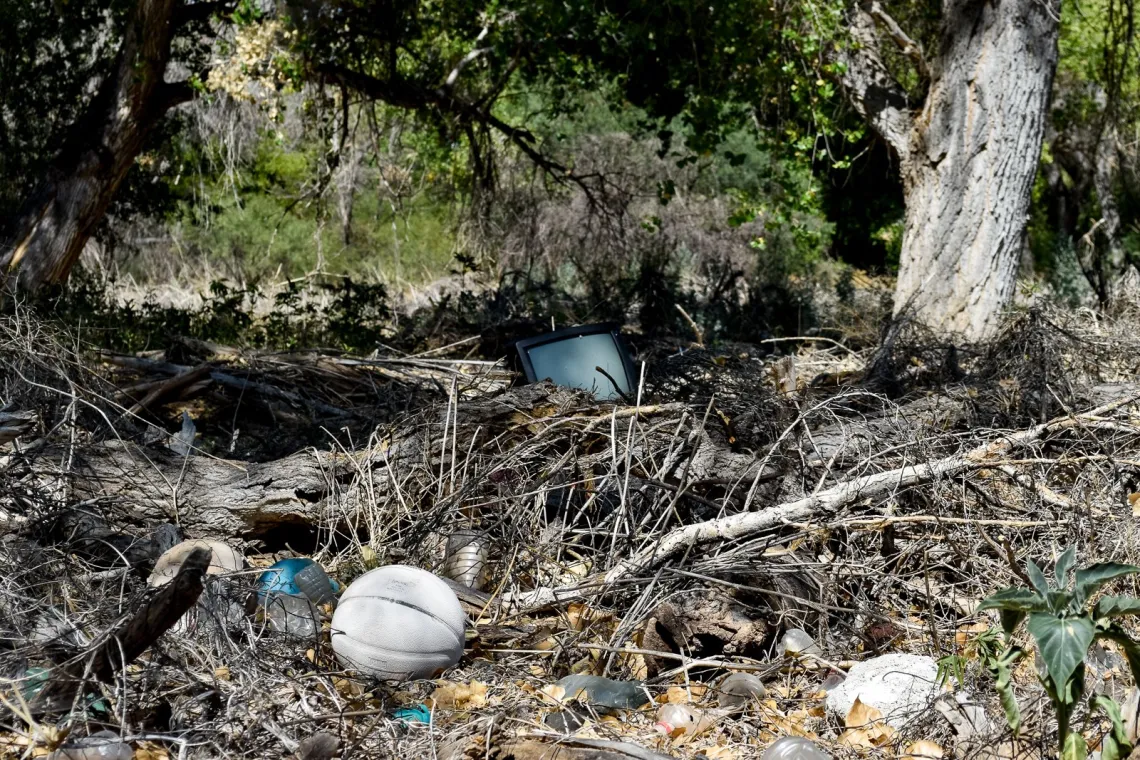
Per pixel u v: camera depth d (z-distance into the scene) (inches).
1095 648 159.3
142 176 585.3
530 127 852.6
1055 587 128.2
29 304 354.0
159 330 430.3
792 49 523.8
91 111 492.1
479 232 758.5
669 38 526.3
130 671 137.6
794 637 168.7
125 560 160.2
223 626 144.6
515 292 503.5
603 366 269.0
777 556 177.6
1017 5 467.2
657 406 224.2
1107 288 621.9
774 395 235.0
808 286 668.7
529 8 489.7
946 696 140.0
